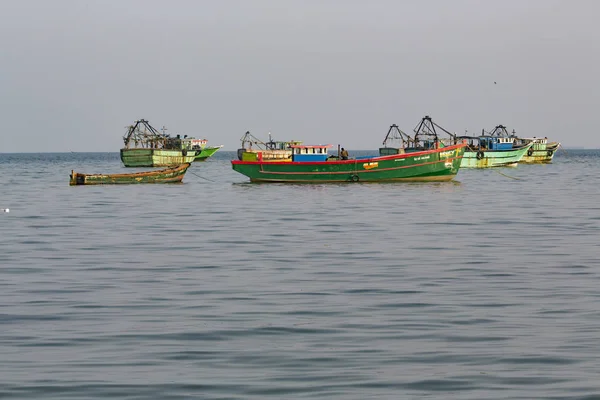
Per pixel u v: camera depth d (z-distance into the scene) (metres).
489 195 92.50
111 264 41.44
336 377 22.08
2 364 23.30
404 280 36.38
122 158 183.25
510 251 45.75
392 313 29.58
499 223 61.69
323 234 54.62
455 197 89.19
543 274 37.88
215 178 145.38
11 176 157.38
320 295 32.94
